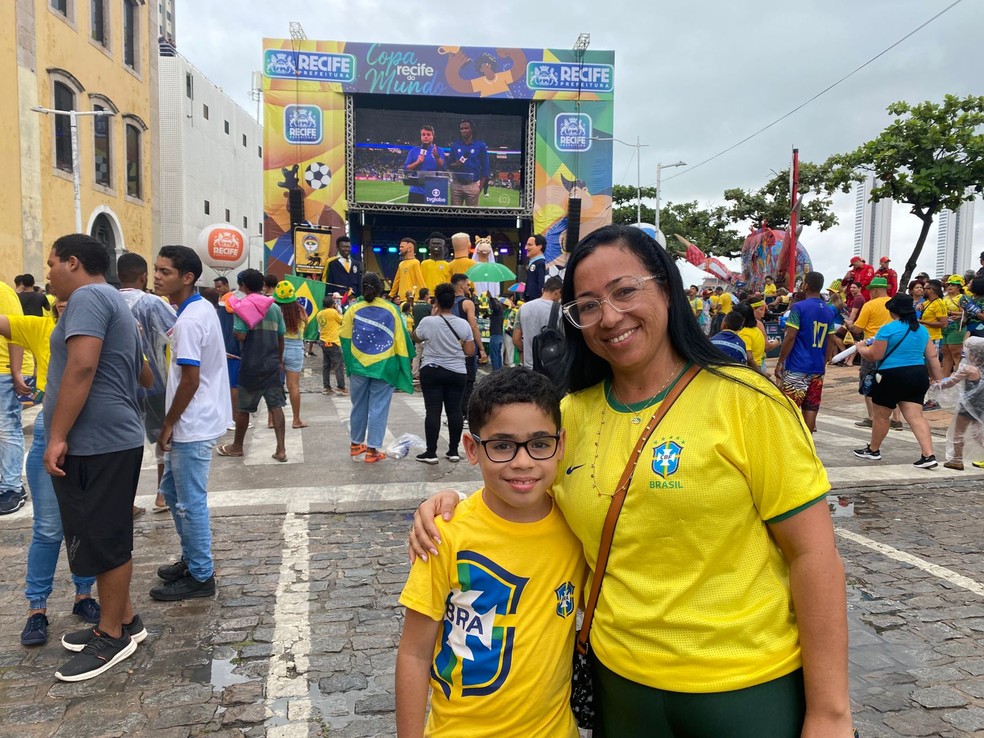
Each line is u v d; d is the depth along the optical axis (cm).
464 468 646
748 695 132
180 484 364
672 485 132
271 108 2631
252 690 285
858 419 953
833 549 132
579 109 2723
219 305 723
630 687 140
